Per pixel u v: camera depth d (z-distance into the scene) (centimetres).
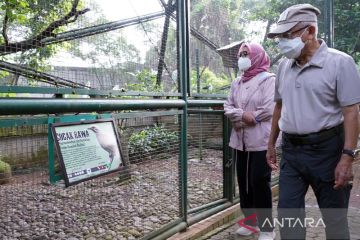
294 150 232
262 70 333
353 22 704
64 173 230
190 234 331
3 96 219
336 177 213
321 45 225
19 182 224
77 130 242
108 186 309
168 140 329
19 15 218
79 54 250
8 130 213
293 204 228
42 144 228
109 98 267
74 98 240
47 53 233
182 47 337
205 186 405
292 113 230
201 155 398
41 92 223
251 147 321
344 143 218
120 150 274
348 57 217
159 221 326
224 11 411
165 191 335
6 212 253
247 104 329
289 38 224
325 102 220
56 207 288
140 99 289
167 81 326
